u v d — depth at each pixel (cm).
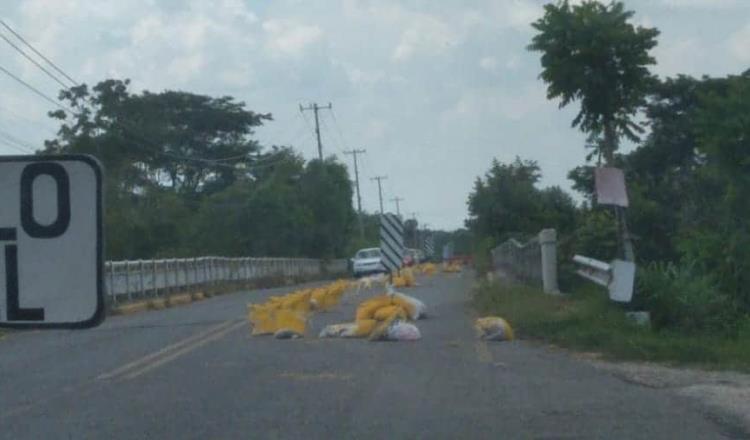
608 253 4847
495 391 2388
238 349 3378
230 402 2316
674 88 5888
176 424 2061
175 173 11806
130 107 10312
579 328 3428
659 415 2056
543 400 2255
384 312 3744
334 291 5309
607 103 4056
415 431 1934
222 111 11912
